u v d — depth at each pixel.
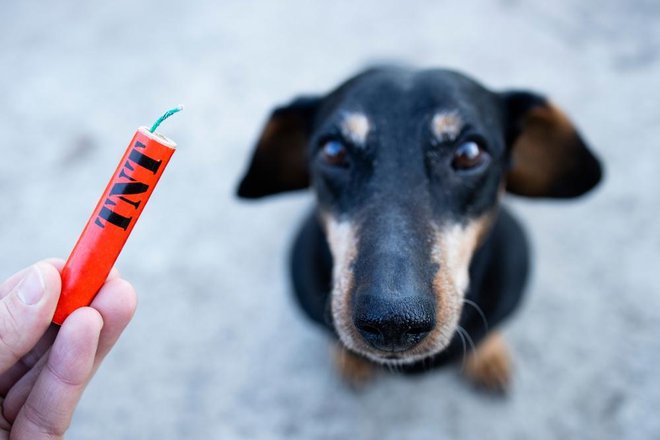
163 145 0.22
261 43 0.67
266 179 0.40
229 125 0.59
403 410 0.40
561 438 0.39
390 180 0.30
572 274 0.46
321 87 0.62
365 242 0.28
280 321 0.45
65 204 0.53
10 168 0.56
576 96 0.58
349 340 0.28
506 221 0.38
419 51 0.65
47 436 0.24
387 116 0.31
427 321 0.26
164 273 0.48
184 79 0.64
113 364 0.43
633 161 0.52
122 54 0.67
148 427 0.41
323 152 0.33
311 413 0.41
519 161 0.39
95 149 0.57
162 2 0.73
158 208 0.52
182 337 0.45
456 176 0.31
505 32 0.66
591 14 0.66
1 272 0.49
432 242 0.29
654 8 0.66
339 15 0.70
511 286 0.37
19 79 0.65
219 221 0.51
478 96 0.33
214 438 0.40
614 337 0.42
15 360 0.23
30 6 0.74
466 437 0.39
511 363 0.41
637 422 0.39
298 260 0.38
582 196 0.39
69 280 0.23
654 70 0.60
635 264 0.46
